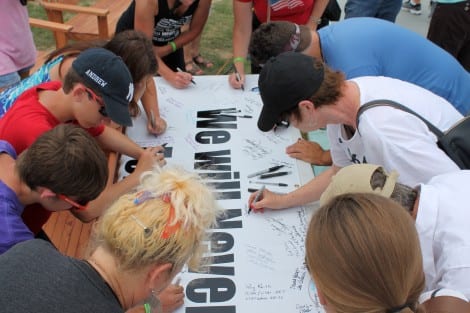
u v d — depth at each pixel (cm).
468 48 414
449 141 172
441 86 251
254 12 347
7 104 231
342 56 245
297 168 231
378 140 169
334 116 181
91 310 109
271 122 186
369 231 97
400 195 137
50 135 151
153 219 116
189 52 504
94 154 152
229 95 284
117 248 115
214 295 170
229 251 187
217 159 235
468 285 124
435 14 406
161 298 162
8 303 106
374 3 400
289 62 179
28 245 119
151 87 256
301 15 336
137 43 211
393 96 180
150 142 247
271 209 207
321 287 101
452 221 133
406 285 96
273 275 178
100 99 181
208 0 326
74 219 234
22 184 155
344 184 137
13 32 313
